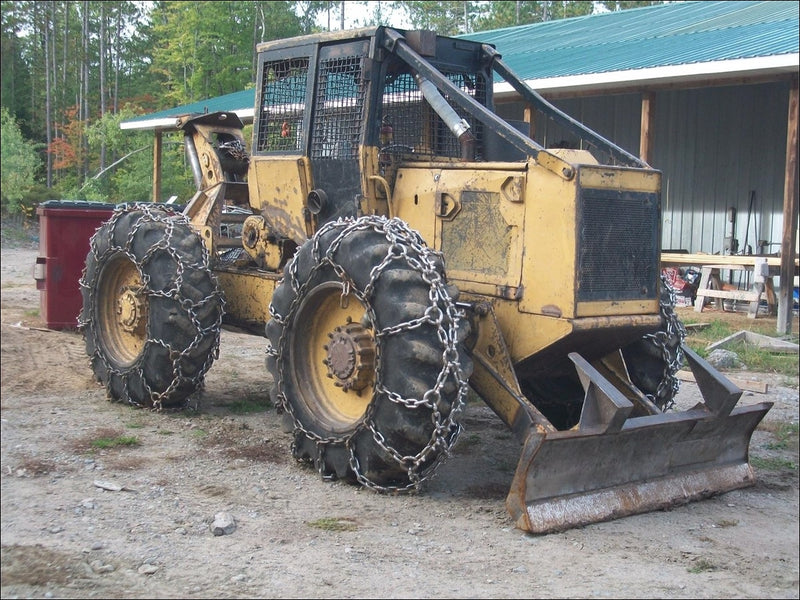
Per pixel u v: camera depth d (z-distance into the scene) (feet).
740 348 33.94
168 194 78.59
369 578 12.81
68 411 21.65
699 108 52.85
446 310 15.85
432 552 13.93
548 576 13.24
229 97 71.15
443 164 18.42
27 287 44.62
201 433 20.08
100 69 111.45
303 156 20.16
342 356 16.93
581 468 15.72
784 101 49.32
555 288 16.37
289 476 17.43
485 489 17.24
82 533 13.89
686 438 17.25
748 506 17.19
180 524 14.53
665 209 54.65
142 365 21.75
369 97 18.92
